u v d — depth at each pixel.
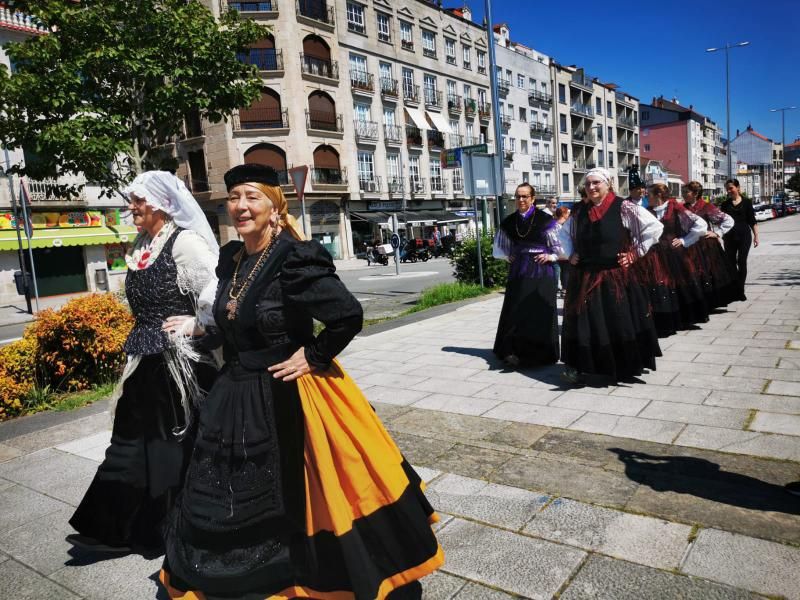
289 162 33.25
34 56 7.84
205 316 2.42
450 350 6.95
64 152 7.95
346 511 2.01
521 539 2.70
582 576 2.39
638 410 4.31
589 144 64.75
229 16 9.12
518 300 5.77
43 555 2.92
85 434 4.75
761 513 2.75
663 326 6.66
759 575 2.30
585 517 2.85
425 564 2.08
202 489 2.12
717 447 3.56
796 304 8.27
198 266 2.60
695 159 90.12
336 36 35.06
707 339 6.46
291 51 32.53
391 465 2.12
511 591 2.33
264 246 2.25
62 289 22.77
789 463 3.28
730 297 8.05
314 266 2.03
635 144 76.94
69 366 6.12
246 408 2.12
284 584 2.13
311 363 2.05
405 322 9.45
